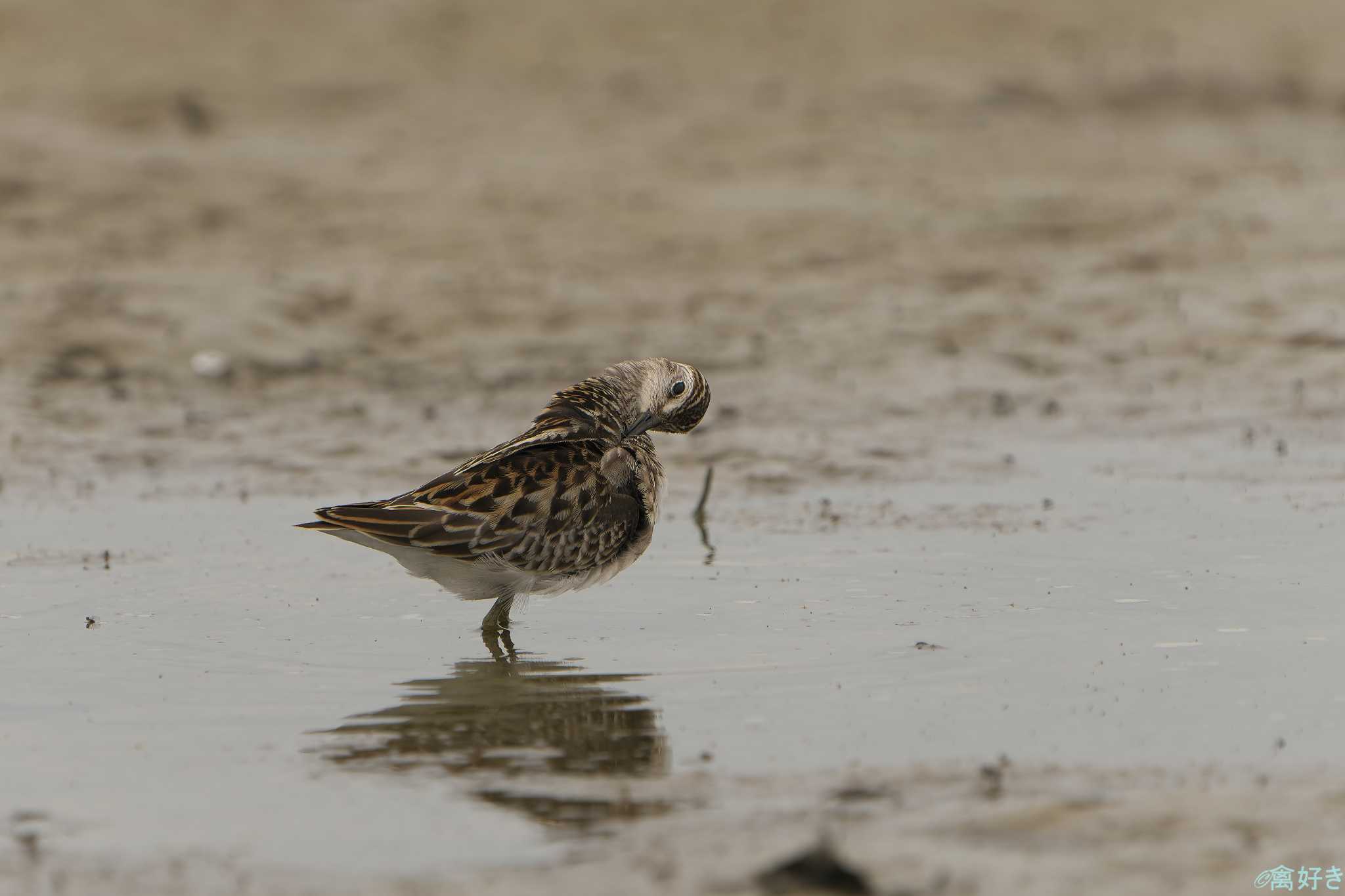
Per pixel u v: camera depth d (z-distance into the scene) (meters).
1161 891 6.60
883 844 7.11
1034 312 21.11
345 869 7.06
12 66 32.84
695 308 21.30
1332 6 40.12
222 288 21.38
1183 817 7.34
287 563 12.76
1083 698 9.23
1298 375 18.42
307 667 10.22
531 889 6.77
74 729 8.99
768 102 32.75
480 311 21.02
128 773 8.31
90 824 7.62
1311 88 34.91
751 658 10.23
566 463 11.65
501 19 37.31
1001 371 19.08
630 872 6.89
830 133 30.69
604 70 34.66
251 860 7.19
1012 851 7.01
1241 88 34.81
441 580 11.38
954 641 10.45
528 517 11.26
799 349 19.84
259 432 17.09
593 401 12.46
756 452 16.41
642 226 24.89
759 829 7.34
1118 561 12.30
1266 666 9.72
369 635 10.97
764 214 25.56
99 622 11.13
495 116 31.58
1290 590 11.38
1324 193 26.78
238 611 11.47
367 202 26.03
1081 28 38.34
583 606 11.67
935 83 34.34
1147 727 8.69
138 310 20.44
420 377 19.00
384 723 9.11
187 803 7.88
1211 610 10.96
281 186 26.80
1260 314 20.62
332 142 29.70
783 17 38.25
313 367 19.31
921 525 13.60
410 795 7.95
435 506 11.10
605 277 22.50
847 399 18.17
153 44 34.50
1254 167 28.95
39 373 18.61
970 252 23.81
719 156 29.06
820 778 8.04
